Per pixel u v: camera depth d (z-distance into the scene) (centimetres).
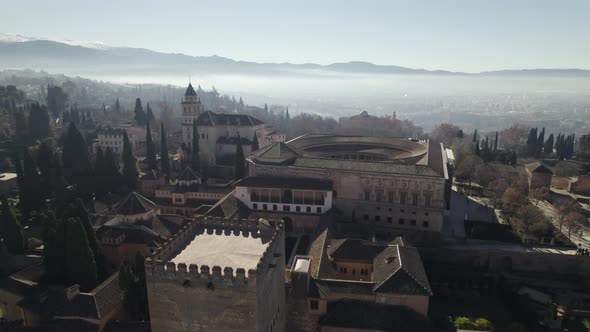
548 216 15425
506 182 16738
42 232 12744
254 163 14125
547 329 9556
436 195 12825
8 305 9350
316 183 13238
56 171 13712
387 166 13488
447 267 12219
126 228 11431
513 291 10781
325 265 9281
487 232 13450
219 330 5059
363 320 7812
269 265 5488
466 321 8944
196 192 14838
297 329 8006
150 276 5081
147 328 7881
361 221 13625
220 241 6022
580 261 11912
